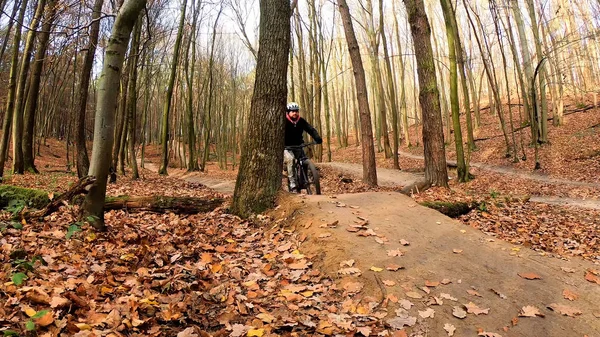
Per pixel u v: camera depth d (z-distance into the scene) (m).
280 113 5.70
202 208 6.12
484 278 3.53
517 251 4.27
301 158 6.59
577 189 13.56
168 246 4.10
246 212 5.49
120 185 12.23
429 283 3.30
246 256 4.09
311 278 3.54
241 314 2.77
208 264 3.71
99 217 4.35
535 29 21.47
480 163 22.78
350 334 2.54
